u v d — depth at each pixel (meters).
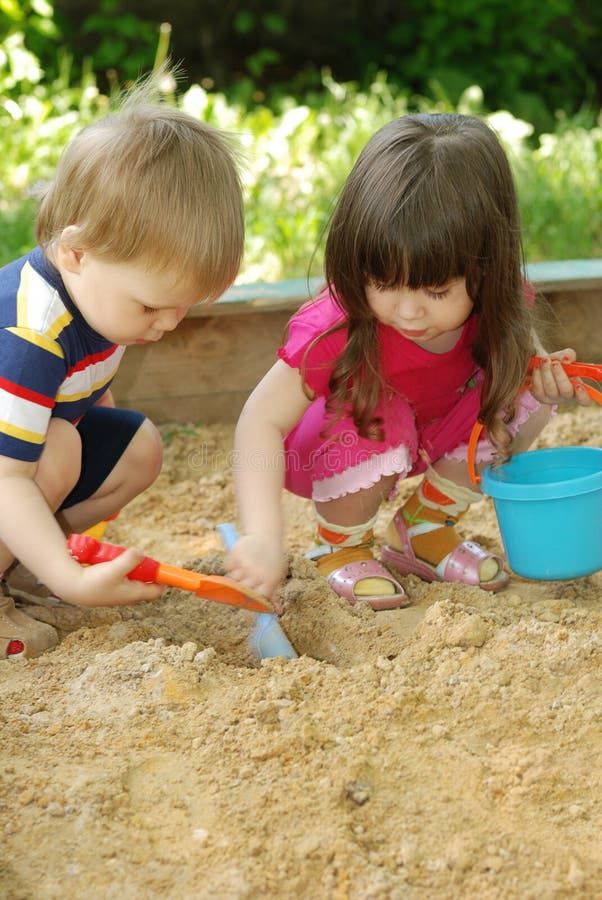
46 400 1.87
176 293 1.83
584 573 2.09
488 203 1.87
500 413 2.20
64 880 1.42
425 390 2.19
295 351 2.04
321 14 7.12
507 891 1.40
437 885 1.41
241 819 1.51
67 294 1.87
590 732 1.68
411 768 1.61
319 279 3.22
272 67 7.25
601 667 1.85
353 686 1.79
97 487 2.21
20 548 1.84
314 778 1.58
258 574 1.83
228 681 1.84
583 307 3.11
